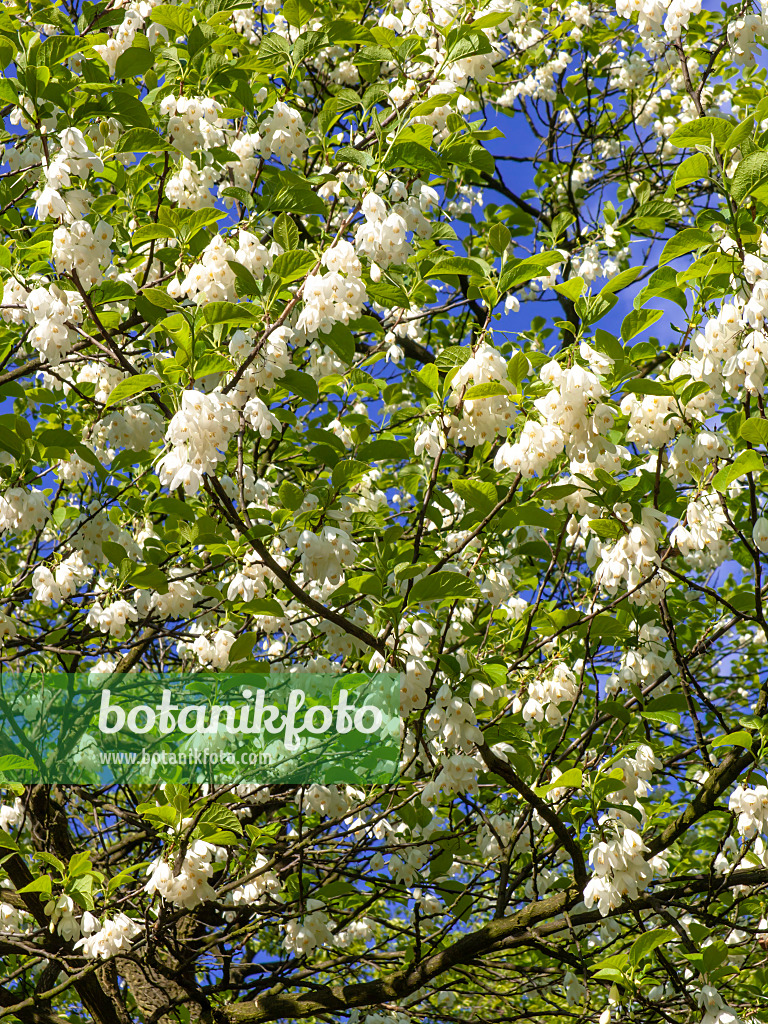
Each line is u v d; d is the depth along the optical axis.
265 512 3.73
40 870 4.96
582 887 4.19
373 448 3.97
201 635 4.44
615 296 3.48
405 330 7.09
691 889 4.38
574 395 3.26
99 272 3.35
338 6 6.08
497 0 5.35
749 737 3.65
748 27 4.27
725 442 3.76
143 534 4.96
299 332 3.58
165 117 4.61
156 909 4.82
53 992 4.38
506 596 4.62
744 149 3.49
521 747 4.37
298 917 4.95
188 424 3.00
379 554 3.91
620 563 3.57
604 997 6.21
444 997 6.92
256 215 3.69
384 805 5.04
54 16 4.13
